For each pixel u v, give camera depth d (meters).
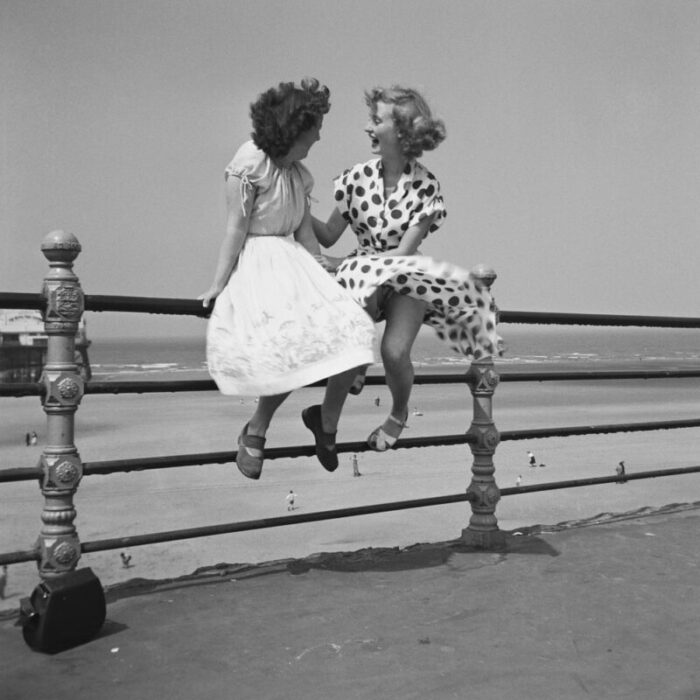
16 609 2.98
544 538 4.01
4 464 34.72
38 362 79.19
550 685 2.35
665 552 3.75
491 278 3.76
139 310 2.97
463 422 52.91
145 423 54.91
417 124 3.04
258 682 2.36
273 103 2.86
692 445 43.03
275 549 20.23
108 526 23.31
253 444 3.08
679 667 2.48
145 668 2.45
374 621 2.84
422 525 22.98
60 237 2.82
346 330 2.81
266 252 2.94
